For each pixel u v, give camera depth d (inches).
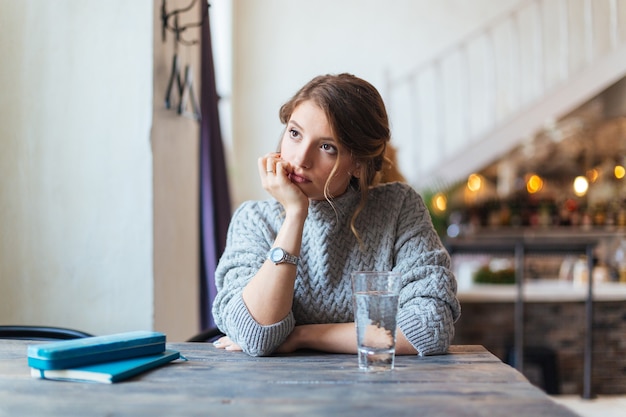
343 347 53.1
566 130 238.4
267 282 52.2
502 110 246.5
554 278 212.8
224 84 243.9
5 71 88.0
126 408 37.1
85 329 87.4
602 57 223.6
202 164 115.0
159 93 90.4
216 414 35.7
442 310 52.6
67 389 41.5
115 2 87.1
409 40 247.4
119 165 87.2
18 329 70.2
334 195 57.8
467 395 39.4
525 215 233.6
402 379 43.6
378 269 58.9
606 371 175.9
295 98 55.7
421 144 246.5
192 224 110.0
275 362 49.8
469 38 235.6
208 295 115.0
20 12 87.7
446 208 221.3
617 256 208.5
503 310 175.2
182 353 53.6
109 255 87.2
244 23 247.4
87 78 87.5
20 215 87.8
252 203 62.9
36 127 87.8
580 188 233.9
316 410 36.3
